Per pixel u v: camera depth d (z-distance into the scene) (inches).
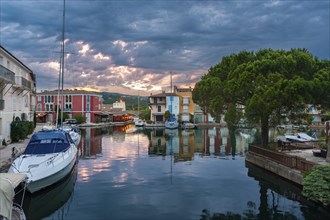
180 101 3184.1
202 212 505.7
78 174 786.8
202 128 2605.8
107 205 541.0
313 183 516.1
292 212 507.8
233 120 944.3
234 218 480.7
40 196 602.2
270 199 573.6
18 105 1408.7
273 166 772.6
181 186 666.8
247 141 1605.6
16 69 1396.4
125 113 4062.5
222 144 1483.8
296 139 1104.2
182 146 1408.7
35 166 621.3
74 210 517.3
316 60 909.2
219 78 1031.6
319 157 794.8
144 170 840.9
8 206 320.5
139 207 529.3
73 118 2940.5
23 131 1254.9
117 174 787.4
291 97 745.0
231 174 786.8
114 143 1513.3
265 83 801.6
